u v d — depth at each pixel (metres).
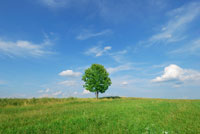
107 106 17.73
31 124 9.14
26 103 24.09
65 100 30.16
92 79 44.03
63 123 9.05
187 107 15.59
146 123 9.22
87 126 8.52
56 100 29.09
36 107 19.38
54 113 13.09
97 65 46.16
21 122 9.70
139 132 7.61
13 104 22.88
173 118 10.62
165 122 9.56
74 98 33.12
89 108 16.00
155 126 8.53
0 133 7.45
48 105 21.84
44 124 8.84
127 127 8.34
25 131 7.60
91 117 10.47
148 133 7.50
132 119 10.26
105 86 44.22
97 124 8.94
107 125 8.76
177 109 14.41
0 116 12.48
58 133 7.37
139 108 15.30
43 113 13.30
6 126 8.86
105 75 46.06
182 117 10.91
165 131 7.59
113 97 51.19
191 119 10.30
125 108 15.40
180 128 8.34
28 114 13.15
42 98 28.88
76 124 8.84
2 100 23.59
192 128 8.28
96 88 44.12
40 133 7.31
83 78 45.31
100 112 12.78
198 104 18.62
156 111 13.35
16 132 7.59
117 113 12.28
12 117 11.81
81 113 12.55
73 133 7.43
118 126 8.48
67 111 14.03
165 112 12.86
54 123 9.12
